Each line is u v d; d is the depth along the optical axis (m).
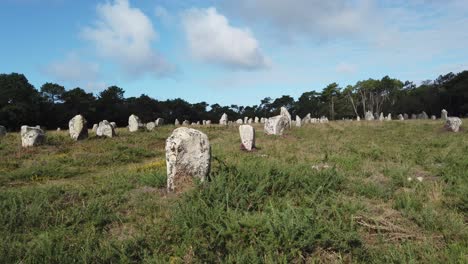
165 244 5.68
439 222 5.91
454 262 4.68
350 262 4.97
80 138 21.55
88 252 5.29
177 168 8.42
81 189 9.34
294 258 5.00
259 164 9.82
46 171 13.00
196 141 8.58
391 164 11.17
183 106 88.88
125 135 24.30
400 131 24.72
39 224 6.75
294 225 5.47
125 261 5.10
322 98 92.19
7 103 57.94
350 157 12.59
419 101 70.06
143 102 83.38
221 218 6.00
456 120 22.83
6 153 16.50
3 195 8.53
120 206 7.68
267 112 112.62
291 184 7.88
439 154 12.79
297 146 17.36
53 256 5.18
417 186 8.12
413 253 4.99
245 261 4.86
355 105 84.56
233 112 107.25
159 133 25.77
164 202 7.78
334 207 6.29
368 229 5.92
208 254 5.19
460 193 7.33
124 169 13.41
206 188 7.46
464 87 58.78
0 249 5.40
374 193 7.68
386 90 81.44
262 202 6.98
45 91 70.31
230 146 18.22
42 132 19.17
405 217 6.29
